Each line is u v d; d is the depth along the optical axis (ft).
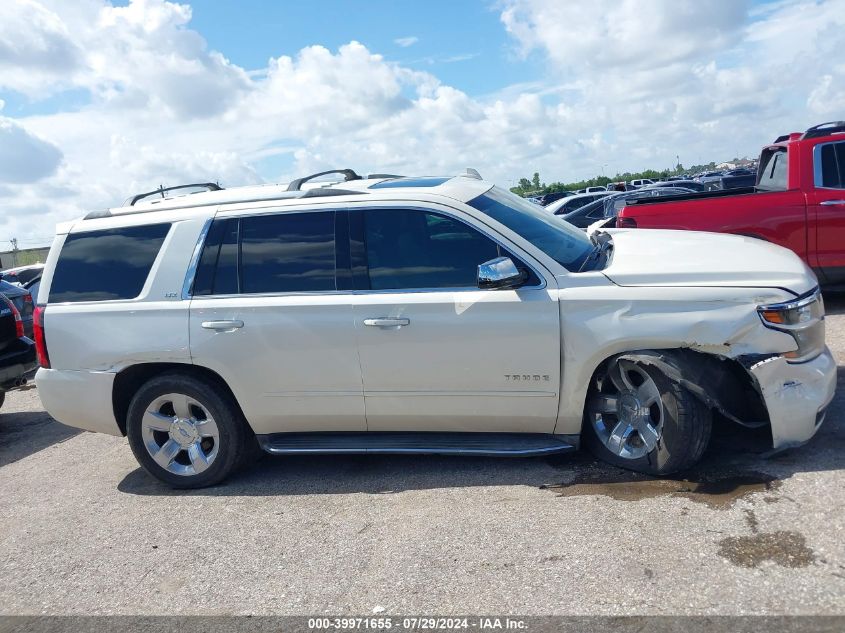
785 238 23.89
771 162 26.63
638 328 12.75
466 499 13.56
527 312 13.32
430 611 10.19
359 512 13.64
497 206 14.88
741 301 12.51
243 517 14.11
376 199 14.62
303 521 13.57
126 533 14.10
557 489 13.47
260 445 15.48
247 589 11.44
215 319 14.79
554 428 13.97
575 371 13.29
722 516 11.63
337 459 16.65
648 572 10.40
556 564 10.93
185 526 14.06
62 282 16.21
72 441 21.15
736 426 14.96
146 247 15.71
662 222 24.64
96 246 16.15
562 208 51.37
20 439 22.16
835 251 23.62
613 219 27.02
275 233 14.99
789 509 11.53
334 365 14.34
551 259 13.64
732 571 10.15
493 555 11.43
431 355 13.82
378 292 14.17
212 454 15.57
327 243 14.65
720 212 24.18
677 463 12.98
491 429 14.33
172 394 15.43
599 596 10.01
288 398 14.78
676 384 12.72
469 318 13.56
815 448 13.56
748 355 12.41
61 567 13.04
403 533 12.55
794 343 12.43
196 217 15.49
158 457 15.81
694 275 12.89
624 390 13.58
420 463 15.72
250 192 16.15
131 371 15.75
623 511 12.26
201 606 11.14
